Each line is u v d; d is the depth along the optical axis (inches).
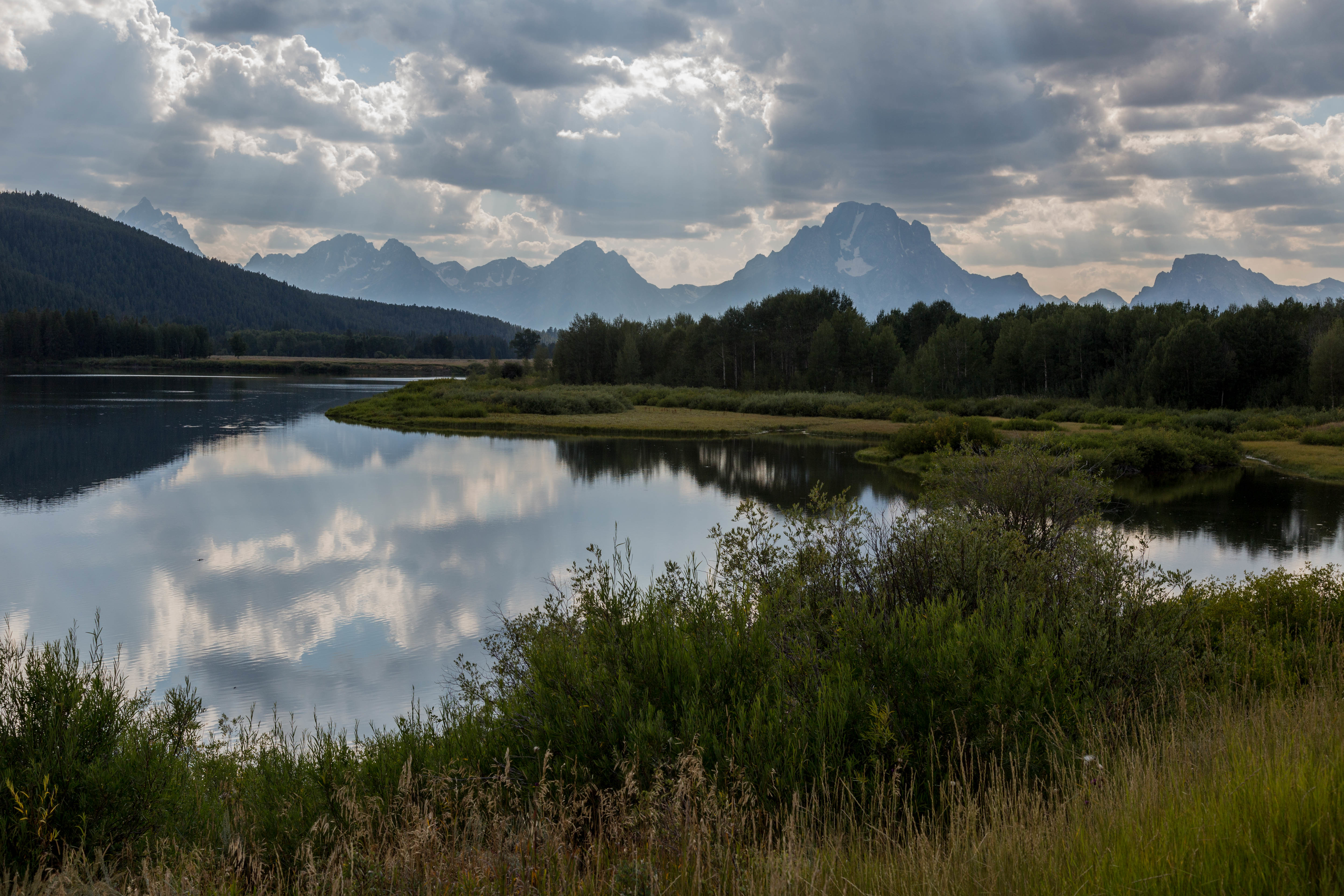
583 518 1204.5
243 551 1010.7
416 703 523.5
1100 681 215.0
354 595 808.9
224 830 178.5
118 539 1081.4
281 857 177.3
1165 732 189.5
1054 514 455.8
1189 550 927.0
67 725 192.1
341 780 218.4
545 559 952.9
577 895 138.7
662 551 971.3
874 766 177.8
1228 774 144.2
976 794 168.9
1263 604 356.8
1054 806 153.3
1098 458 1599.4
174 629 709.9
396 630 696.4
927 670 202.4
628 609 261.9
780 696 199.6
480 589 824.3
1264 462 1813.5
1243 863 110.8
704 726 189.0
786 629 243.8
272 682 577.9
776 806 168.6
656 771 166.2
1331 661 257.9
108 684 219.9
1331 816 114.2
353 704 535.8
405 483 1556.3
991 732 184.5
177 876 155.2
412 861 147.6
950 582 274.8
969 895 119.0
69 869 150.3
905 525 305.7
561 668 220.2
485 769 203.9
